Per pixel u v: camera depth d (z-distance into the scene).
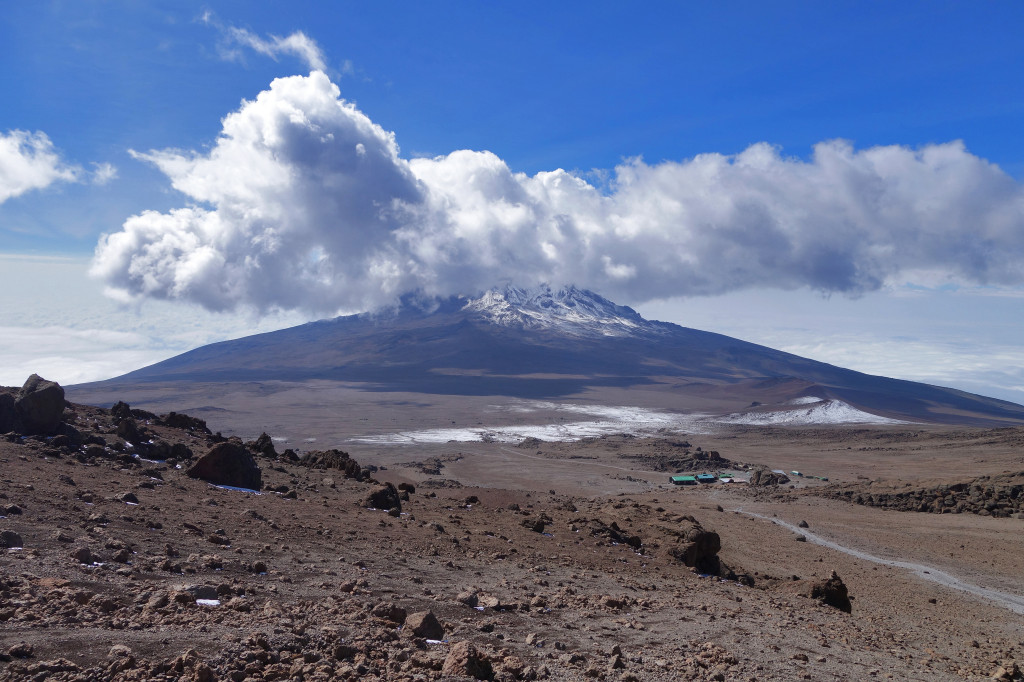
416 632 12.68
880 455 168.12
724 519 59.81
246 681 9.05
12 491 18.64
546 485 134.38
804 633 20.64
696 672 13.20
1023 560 50.31
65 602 11.20
